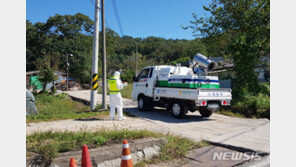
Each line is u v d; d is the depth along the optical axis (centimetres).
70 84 3656
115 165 437
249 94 1230
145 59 6594
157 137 558
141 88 1163
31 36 4844
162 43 8056
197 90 856
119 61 6875
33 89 2538
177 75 961
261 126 820
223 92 942
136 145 480
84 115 966
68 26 4700
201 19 1560
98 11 1099
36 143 477
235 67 1349
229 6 1463
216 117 1027
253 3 1405
